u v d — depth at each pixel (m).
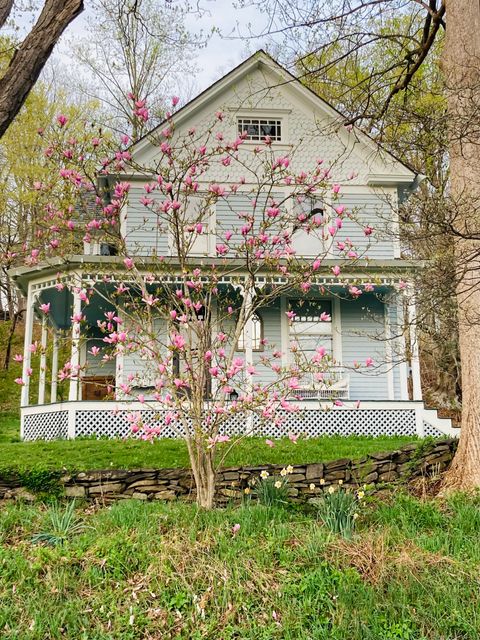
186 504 6.88
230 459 8.53
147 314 7.04
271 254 7.55
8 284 22.67
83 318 7.04
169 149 7.35
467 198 7.23
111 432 11.70
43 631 4.45
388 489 7.48
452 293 8.01
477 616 4.63
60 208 8.54
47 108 22.14
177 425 11.35
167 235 14.26
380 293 14.70
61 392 18.61
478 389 7.52
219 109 15.06
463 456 7.46
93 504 7.22
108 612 4.69
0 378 19.81
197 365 7.14
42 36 6.20
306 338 14.50
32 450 9.41
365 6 8.95
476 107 7.38
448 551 5.52
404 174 14.98
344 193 15.07
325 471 7.79
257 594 4.91
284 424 12.11
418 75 12.80
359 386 14.31
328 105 15.19
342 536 5.70
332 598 4.83
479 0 8.16
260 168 14.91
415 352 12.51
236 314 13.94
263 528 5.85
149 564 5.21
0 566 5.11
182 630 4.55
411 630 4.50
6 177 21.98
